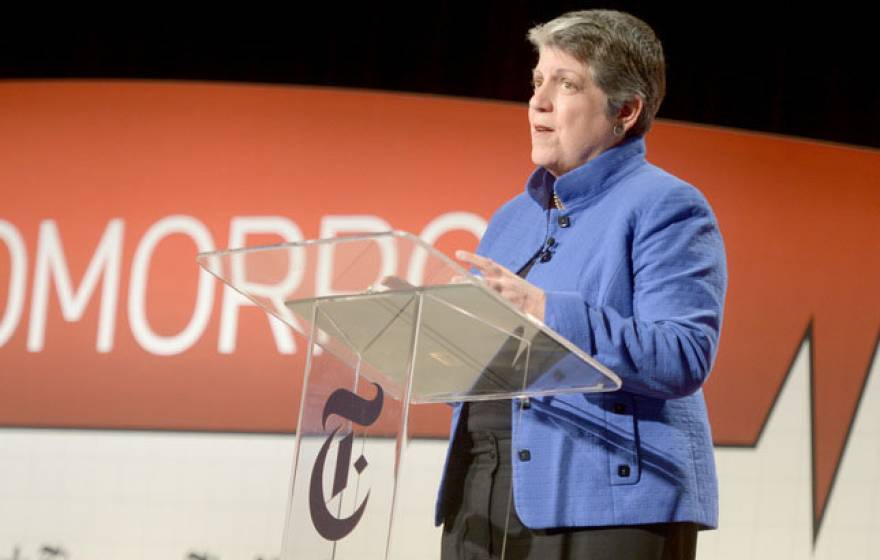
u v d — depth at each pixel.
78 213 12.48
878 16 13.84
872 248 11.77
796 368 11.41
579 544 5.50
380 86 14.62
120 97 12.84
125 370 12.02
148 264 12.27
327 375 5.04
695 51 14.02
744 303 11.62
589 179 6.23
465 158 12.38
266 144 12.58
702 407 6.07
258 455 11.73
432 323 4.74
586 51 6.38
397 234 4.25
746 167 12.10
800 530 11.00
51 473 11.80
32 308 12.24
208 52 14.88
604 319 5.39
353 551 4.57
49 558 11.59
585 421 5.66
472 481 5.68
